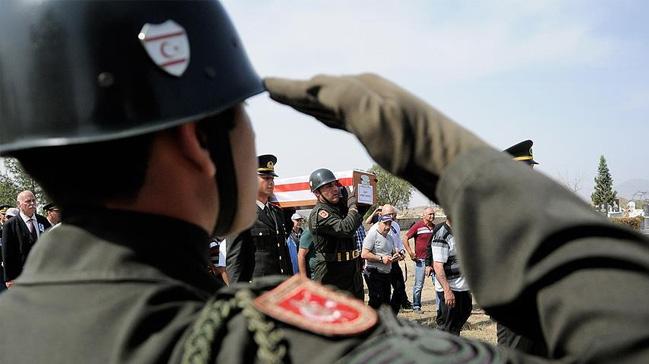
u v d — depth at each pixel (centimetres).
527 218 67
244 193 97
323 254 602
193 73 87
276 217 553
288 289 79
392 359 65
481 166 71
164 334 72
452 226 72
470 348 68
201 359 67
